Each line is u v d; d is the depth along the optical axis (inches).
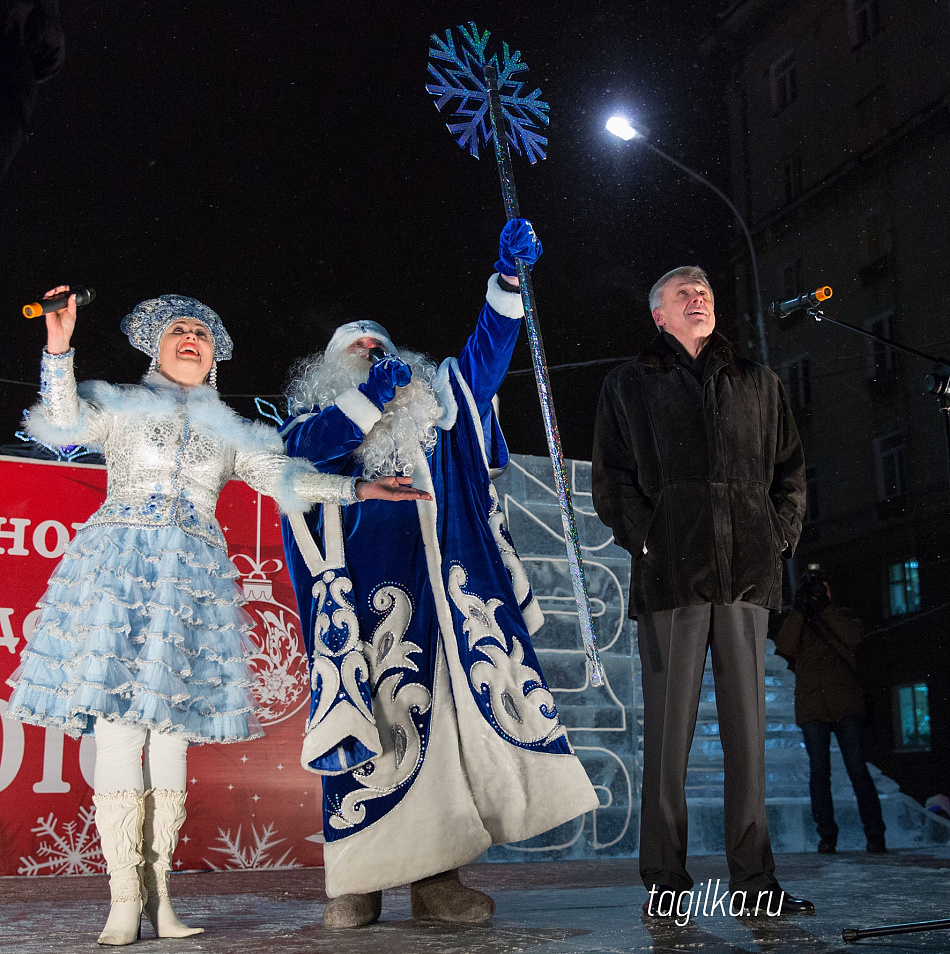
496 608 105.7
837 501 613.9
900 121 590.2
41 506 179.9
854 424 604.4
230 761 183.6
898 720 551.8
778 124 606.5
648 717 108.9
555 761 102.7
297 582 108.1
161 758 93.2
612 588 235.3
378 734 99.7
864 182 599.2
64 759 173.9
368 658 103.0
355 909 97.1
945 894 116.3
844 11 601.6
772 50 584.1
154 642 90.6
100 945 84.6
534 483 231.9
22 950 82.4
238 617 99.0
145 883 91.5
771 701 261.6
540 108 124.1
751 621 109.3
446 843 98.4
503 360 115.1
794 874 147.6
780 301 147.7
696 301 115.6
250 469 102.1
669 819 105.8
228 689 96.1
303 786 187.9
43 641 92.2
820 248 609.9
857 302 605.9
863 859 187.9
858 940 80.0
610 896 120.3
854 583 603.5
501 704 102.8
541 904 112.3
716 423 111.3
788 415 117.5
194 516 97.9
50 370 93.1
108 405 98.1
